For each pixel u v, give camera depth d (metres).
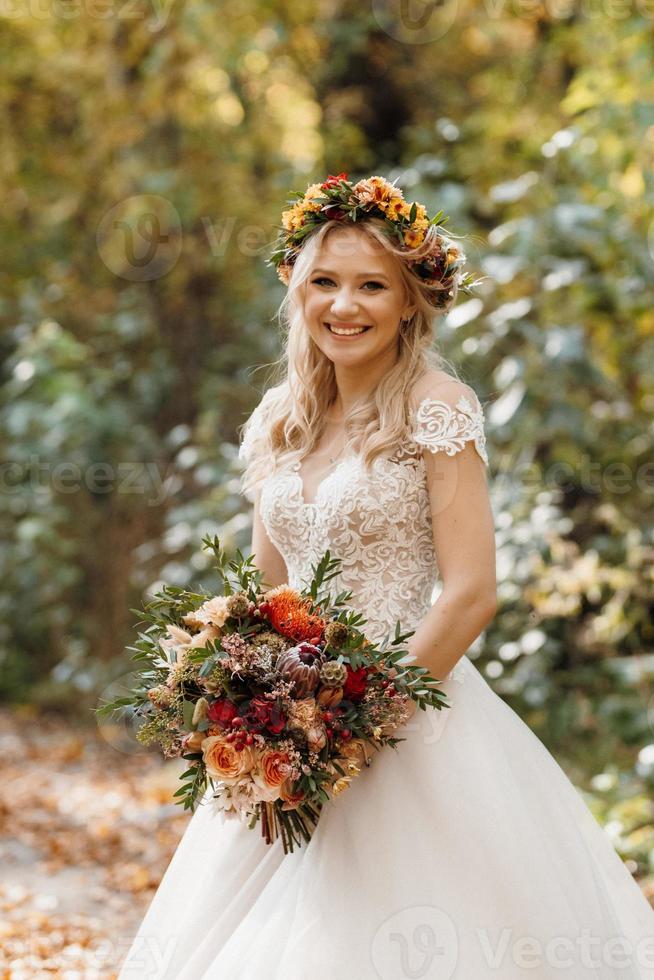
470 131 8.05
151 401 8.15
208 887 2.65
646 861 4.47
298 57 8.65
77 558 8.54
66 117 9.07
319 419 2.80
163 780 6.74
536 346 5.41
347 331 2.61
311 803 2.37
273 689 2.28
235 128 8.54
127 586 8.28
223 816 2.55
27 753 7.37
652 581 5.56
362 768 2.56
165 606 2.55
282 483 2.74
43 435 8.02
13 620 8.59
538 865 2.50
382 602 2.61
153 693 2.38
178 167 8.41
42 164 9.02
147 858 5.26
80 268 8.88
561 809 2.67
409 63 8.98
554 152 5.79
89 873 5.03
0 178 9.07
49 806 6.11
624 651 5.89
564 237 5.54
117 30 8.30
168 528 8.04
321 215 2.64
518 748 2.69
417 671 2.36
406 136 8.33
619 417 5.68
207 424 6.87
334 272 2.60
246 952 2.43
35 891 4.73
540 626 5.68
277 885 2.54
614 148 5.76
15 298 9.10
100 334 8.67
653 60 5.80
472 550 2.54
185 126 8.42
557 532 5.46
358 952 2.35
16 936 4.11
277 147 8.61
